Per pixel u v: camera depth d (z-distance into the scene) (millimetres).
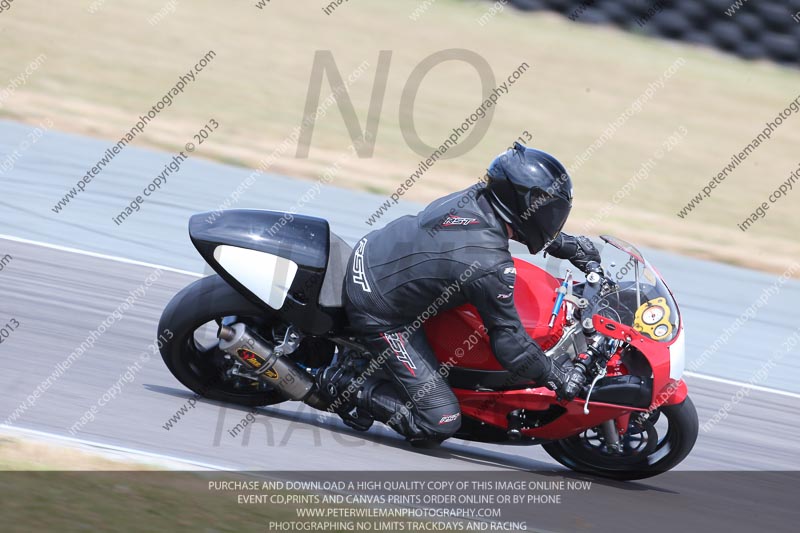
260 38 60656
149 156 39250
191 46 57156
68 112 43188
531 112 54312
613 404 17297
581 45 67562
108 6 62219
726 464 19859
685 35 70188
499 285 16719
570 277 18141
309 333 17984
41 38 54062
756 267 36438
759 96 62969
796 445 21422
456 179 42188
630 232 37781
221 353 19188
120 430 16844
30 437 15633
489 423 18266
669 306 17766
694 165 49812
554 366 17047
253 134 44594
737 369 26141
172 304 18594
